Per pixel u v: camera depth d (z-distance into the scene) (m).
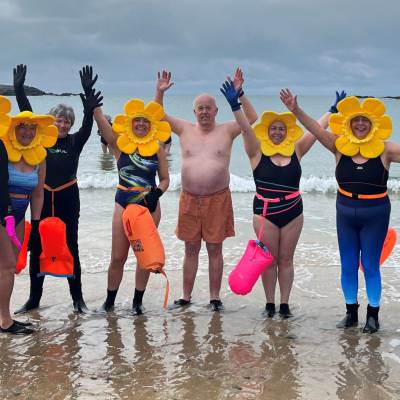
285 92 5.26
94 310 5.75
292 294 6.29
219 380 4.22
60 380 4.20
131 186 5.50
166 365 4.49
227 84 5.37
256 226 5.55
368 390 4.07
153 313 5.73
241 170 17.91
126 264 7.28
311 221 9.92
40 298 5.83
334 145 5.34
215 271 5.89
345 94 5.88
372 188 5.15
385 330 5.27
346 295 5.39
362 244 5.29
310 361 4.58
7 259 4.96
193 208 5.75
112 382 4.18
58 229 5.41
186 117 44.09
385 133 5.13
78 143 5.53
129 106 5.53
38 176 5.17
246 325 5.41
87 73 5.48
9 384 4.12
